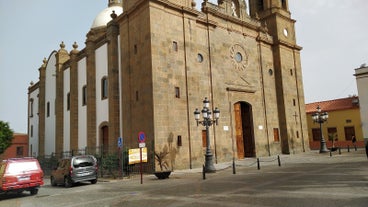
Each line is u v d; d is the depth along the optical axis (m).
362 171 15.09
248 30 30.84
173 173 19.61
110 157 21.33
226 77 27.30
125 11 24.08
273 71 33.00
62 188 17.06
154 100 20.89
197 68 24.59
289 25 35.50
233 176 16.44
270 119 31.06
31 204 11.94
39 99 41.28
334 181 12.54
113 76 24.91
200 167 22.88
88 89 28.53
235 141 26.94
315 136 44.31
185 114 22.92
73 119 30.98
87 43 29.16
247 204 9.06
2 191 14.00
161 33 22.25
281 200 9.36
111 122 24.62
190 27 24.48
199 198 10.54
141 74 22.19
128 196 12.12
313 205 8.47
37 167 15.07
